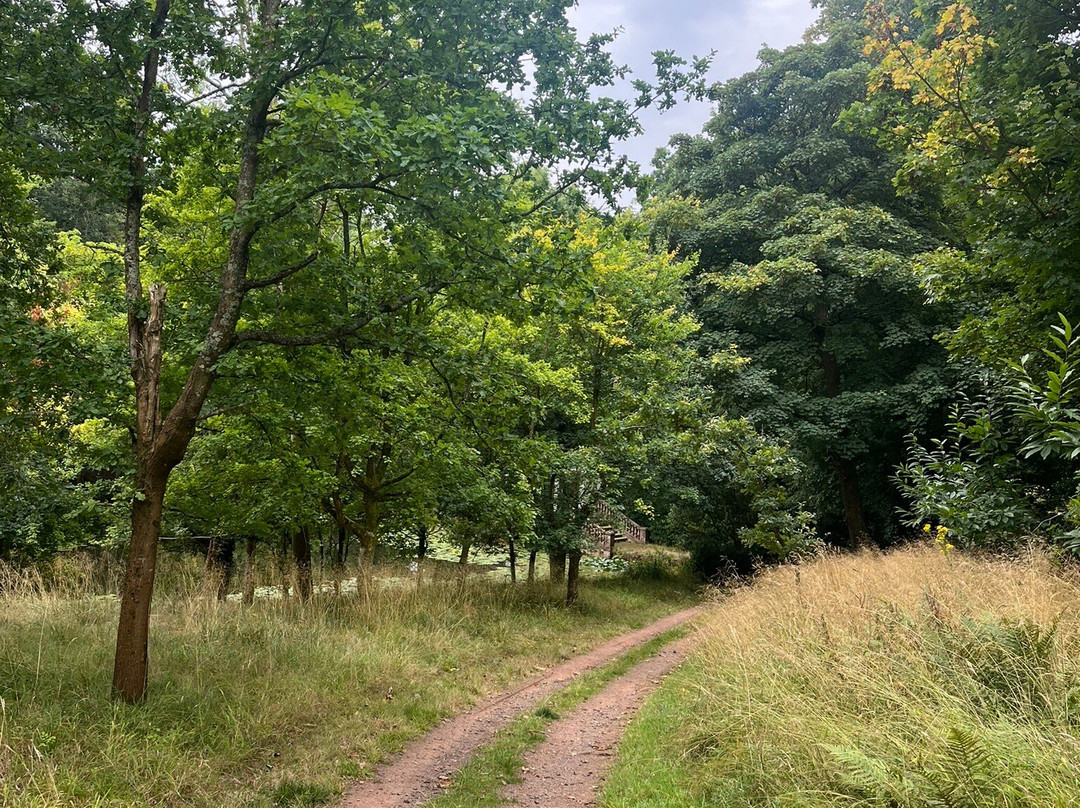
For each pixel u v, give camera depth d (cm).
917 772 346
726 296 2145
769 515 1412
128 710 574
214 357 636
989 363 959
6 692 569
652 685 914
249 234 662
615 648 1219
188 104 728
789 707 475
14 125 684
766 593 907
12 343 579
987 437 818
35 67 676
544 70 749
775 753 436
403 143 585
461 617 1166
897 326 1950
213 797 495
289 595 1055
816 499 2333
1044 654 440
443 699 784
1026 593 543
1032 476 1044
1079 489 625
